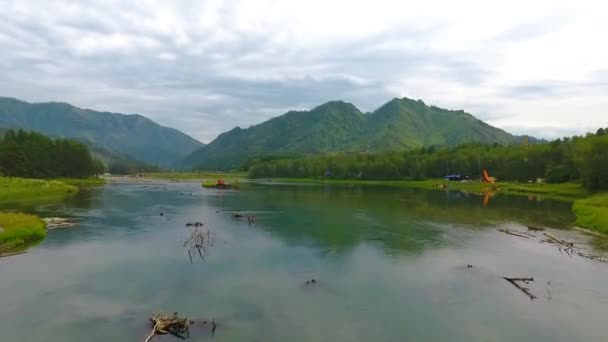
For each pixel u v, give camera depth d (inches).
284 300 1143.0
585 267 1546.5
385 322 1011.9
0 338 892.6
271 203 3646.7
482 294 1229.7
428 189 5915.4
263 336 918.4
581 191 4328.3
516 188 5226.4
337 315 1047.0
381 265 1523.1
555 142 6658.5
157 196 4207.7
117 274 1353.3
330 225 2386.8
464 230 2277.3
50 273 1354.6
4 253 1600.6
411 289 1258.6
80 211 2824.8
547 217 2822.3
